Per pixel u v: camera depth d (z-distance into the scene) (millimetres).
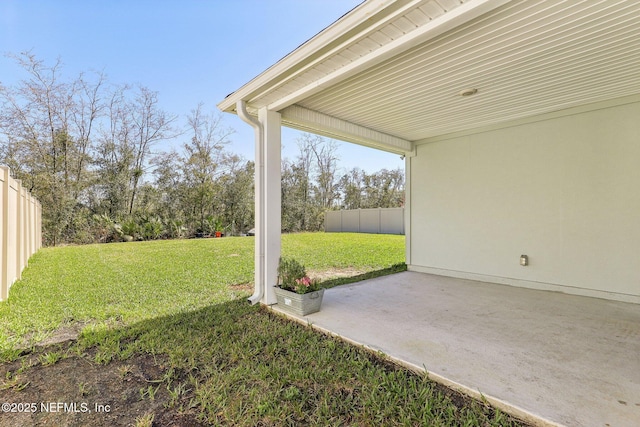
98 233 13766
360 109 4273
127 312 3666
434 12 2094
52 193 12992
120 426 1736
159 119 16969
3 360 2463
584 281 4301
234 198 18594
